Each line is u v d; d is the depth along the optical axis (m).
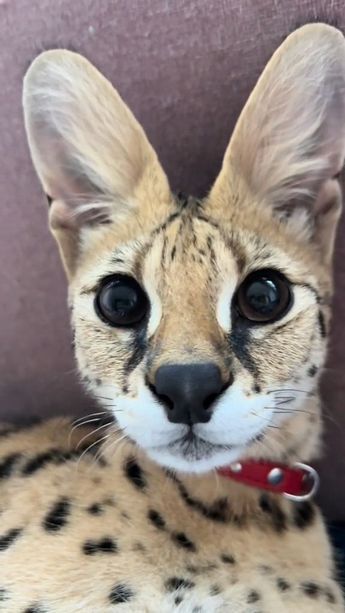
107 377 0.24
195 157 0.29
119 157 0.25
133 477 0.26
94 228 0.26
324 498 0.35
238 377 0.22
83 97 0.25
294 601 0.24
